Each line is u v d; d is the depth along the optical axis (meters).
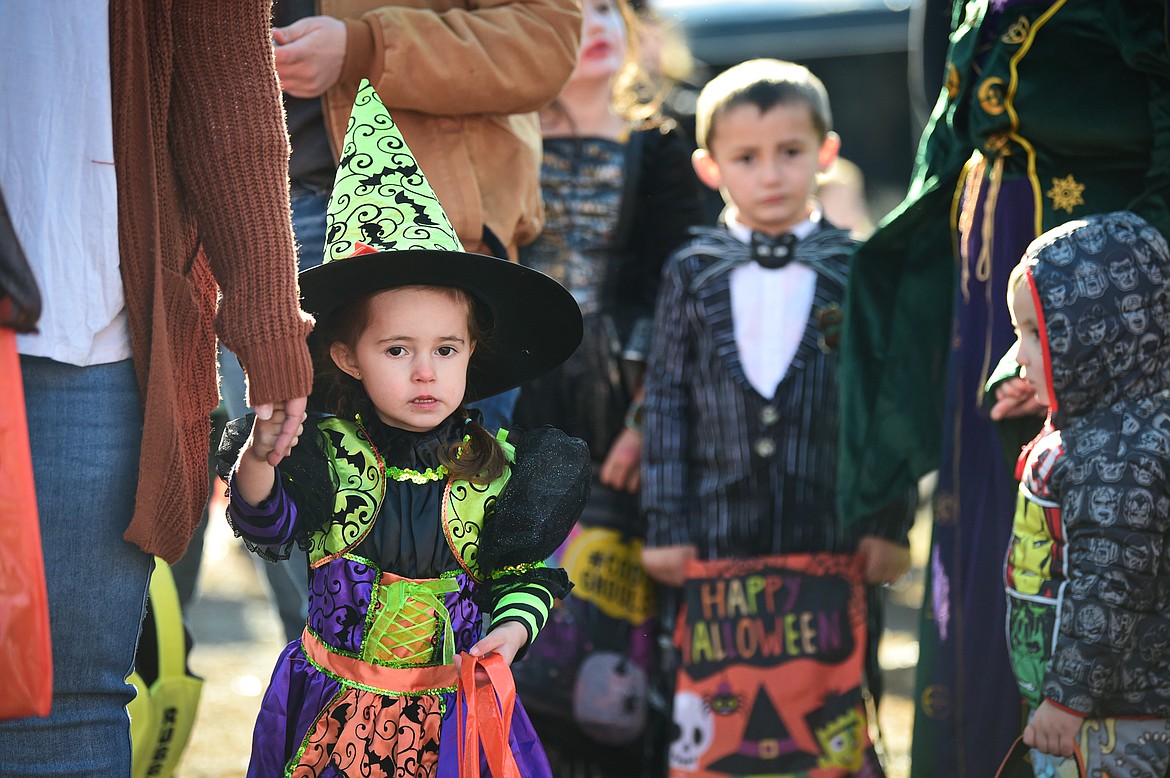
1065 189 3.84
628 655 5.06
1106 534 3.27
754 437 4.76
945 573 3.97
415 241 3.06
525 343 3.28
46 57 2.61
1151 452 3.29
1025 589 3.52
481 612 3.13
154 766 4.03
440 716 2.98
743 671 4.68
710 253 4.91
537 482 3.07
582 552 5.07
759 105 4.80
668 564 4.83
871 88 14.18
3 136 2.61
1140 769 3.35
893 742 5.87
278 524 2.88
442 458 3.04
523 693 4.97
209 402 2.90
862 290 4.36
